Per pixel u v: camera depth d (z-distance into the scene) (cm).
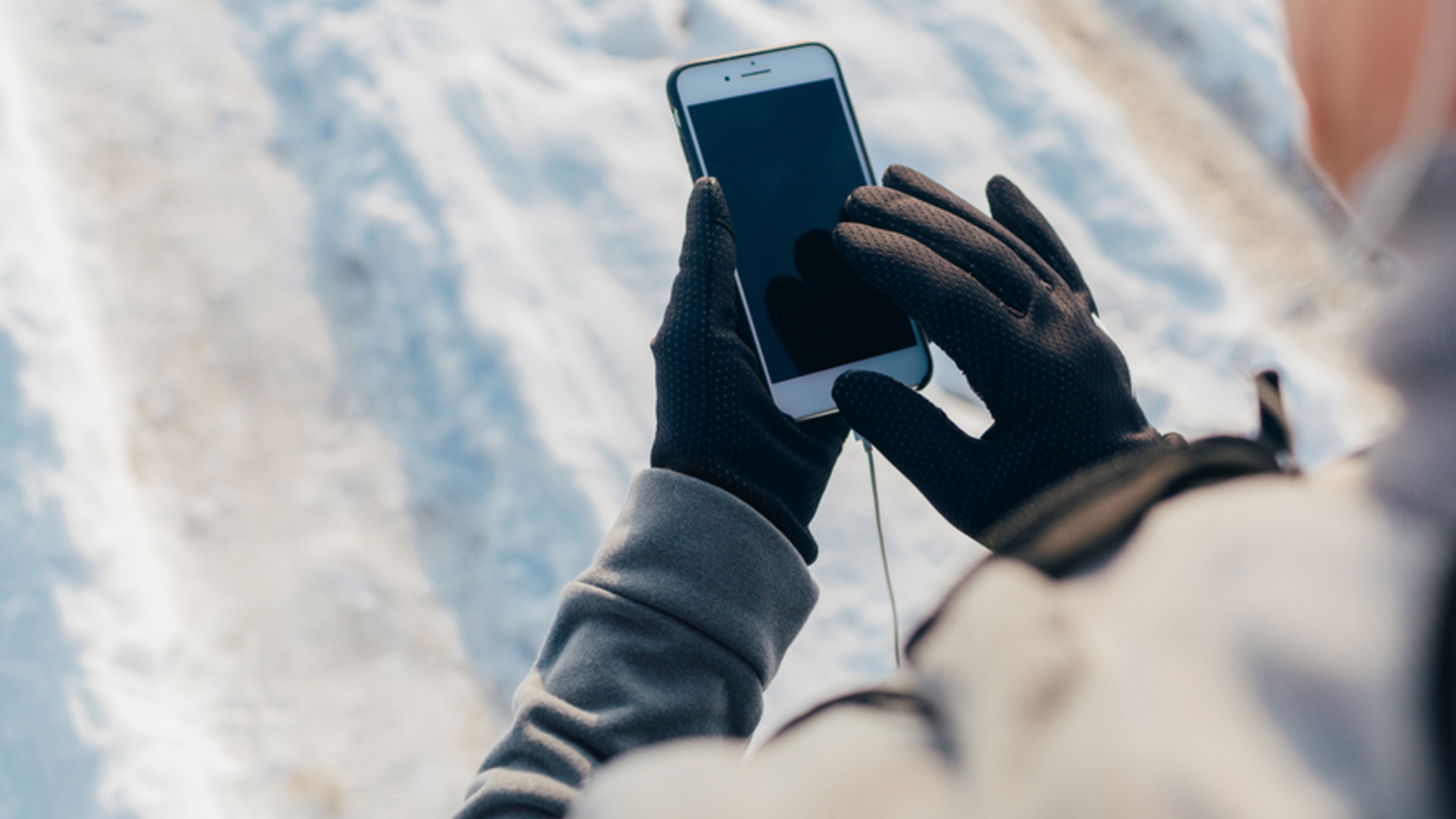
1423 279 19
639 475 76
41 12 210
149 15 213
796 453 89
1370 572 20
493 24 213
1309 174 26
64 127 205
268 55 213
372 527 191
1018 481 76
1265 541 23
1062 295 84
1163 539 25
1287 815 19
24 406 179
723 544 72
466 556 189
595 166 206
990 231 89
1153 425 204
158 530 187
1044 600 26
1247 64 236
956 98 224
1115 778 21
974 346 78
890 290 80
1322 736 20
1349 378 200
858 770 27
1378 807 19
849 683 182
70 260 197
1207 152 236
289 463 193
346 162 205
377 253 200
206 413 195
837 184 115
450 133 204
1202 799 20
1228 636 22
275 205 205
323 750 180
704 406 83
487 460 191
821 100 117
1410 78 20
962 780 25
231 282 201
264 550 189
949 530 191
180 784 168
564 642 70
